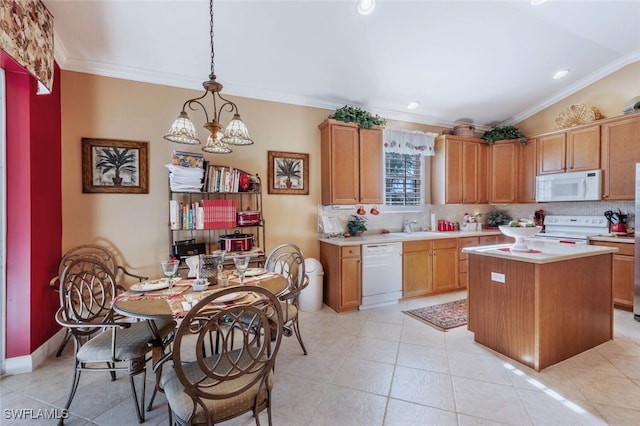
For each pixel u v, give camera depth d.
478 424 1.62
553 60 3.49
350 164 3.69
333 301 3.48
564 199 3.94
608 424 1.61
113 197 2.88
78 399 1.89
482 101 4.24
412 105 4.14
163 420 1.70
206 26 2.50
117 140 2.87
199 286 1.81
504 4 2.62
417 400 1.84
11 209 2.17
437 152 4.50
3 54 1.85
